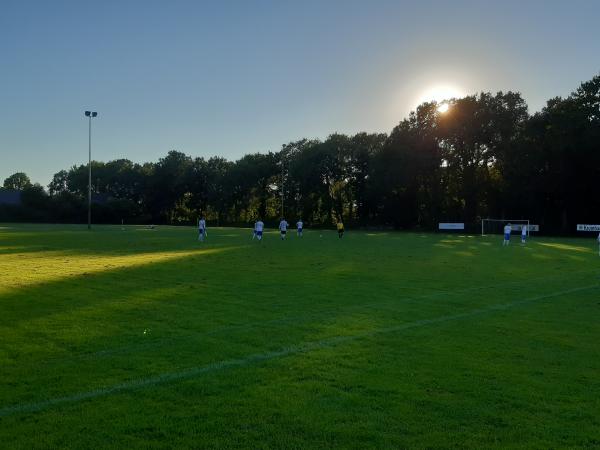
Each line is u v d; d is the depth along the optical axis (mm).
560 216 77312
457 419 5652
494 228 74125
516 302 13008
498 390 6547
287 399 6148
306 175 97812
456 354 8164
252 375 7012
